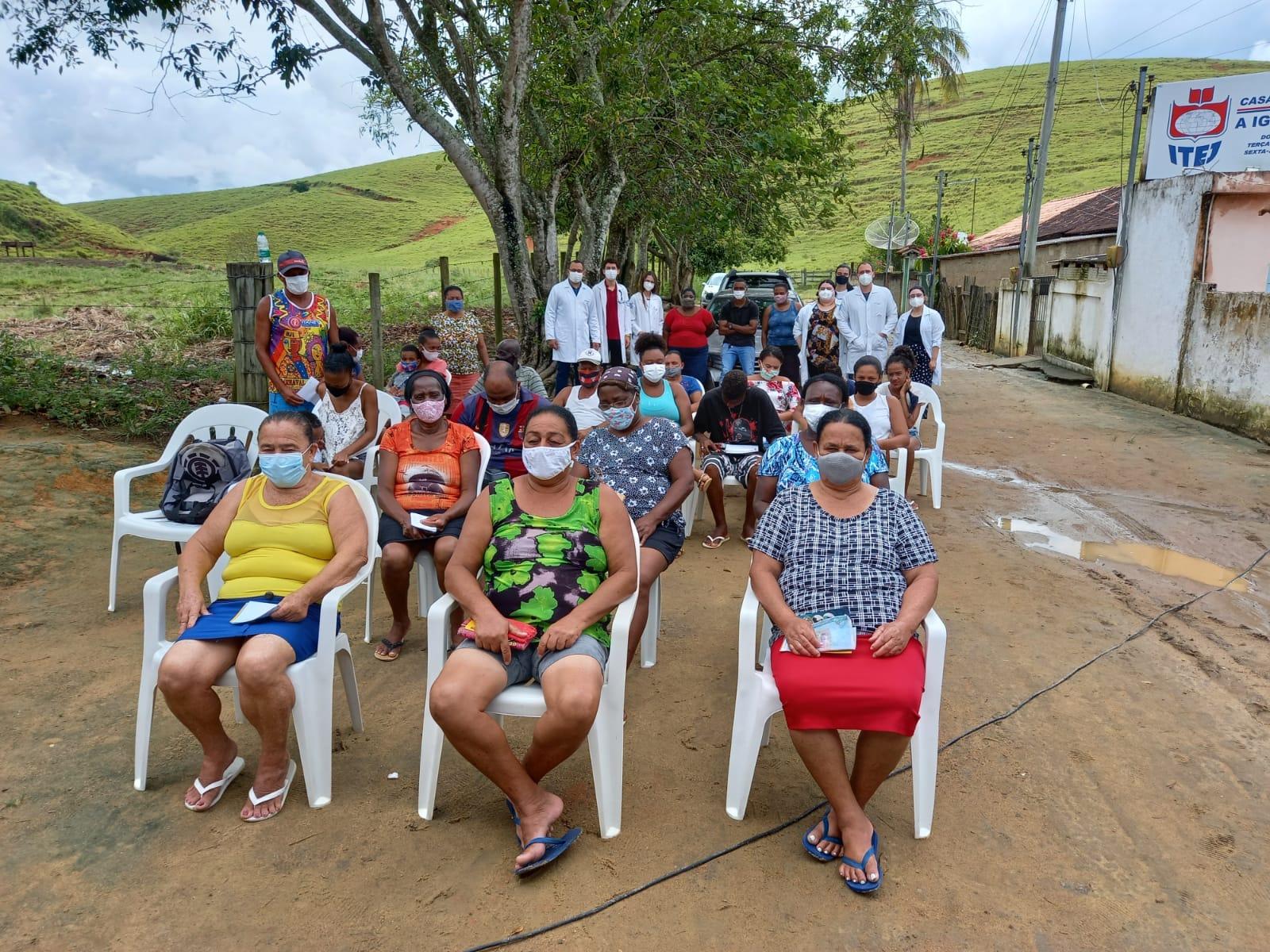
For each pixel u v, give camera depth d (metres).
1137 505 7.46
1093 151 60.97
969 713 4.04
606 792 3.14
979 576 5.80
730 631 5.00
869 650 3.06
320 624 3.33
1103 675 4.42
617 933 2.70
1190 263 11.28
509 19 12.09
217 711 3.27
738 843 3.14
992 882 2.94
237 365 8.44
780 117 13.31
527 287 12.59
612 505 3.41
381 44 10.60
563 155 13.12
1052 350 16.19
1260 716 4.04
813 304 10.97
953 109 79.69
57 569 5.57
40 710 3.94
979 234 47.53
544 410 3.37
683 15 12.73
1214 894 2.88
